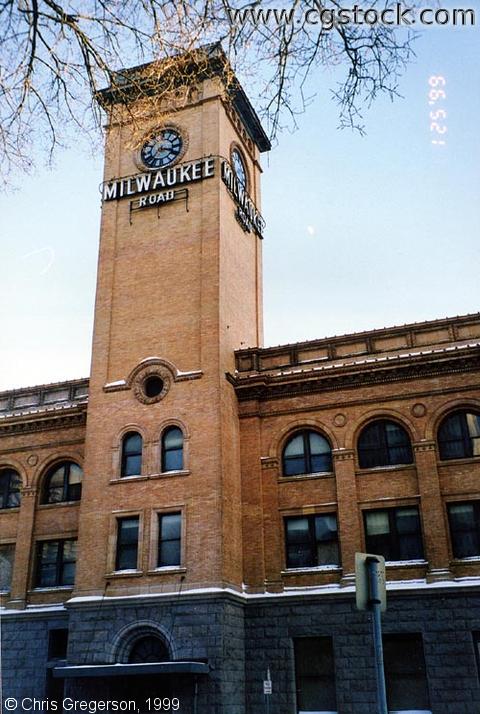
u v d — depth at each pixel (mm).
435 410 31578
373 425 32688
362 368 32875
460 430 31297
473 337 32594
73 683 29078
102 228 38719
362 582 8844
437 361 31906
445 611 28219
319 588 30328
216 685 27234
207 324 34281
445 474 30594
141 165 39344
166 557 30734
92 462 33469
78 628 30062
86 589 30922
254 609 30656
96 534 31875
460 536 29750
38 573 35594
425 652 27797
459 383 31672
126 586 30344
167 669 26531
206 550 29844
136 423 33469
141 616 29359
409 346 33438
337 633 29297
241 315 38094
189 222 37094
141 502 31781
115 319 36312
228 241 37656
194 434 32219
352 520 30938
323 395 33625
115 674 26969
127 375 34750
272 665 29469
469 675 27062
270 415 34156
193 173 37875
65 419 37688
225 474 31594
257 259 42500
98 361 35562
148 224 37938
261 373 35031
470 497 29922
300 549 31719
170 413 33062
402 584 29109
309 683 29203
